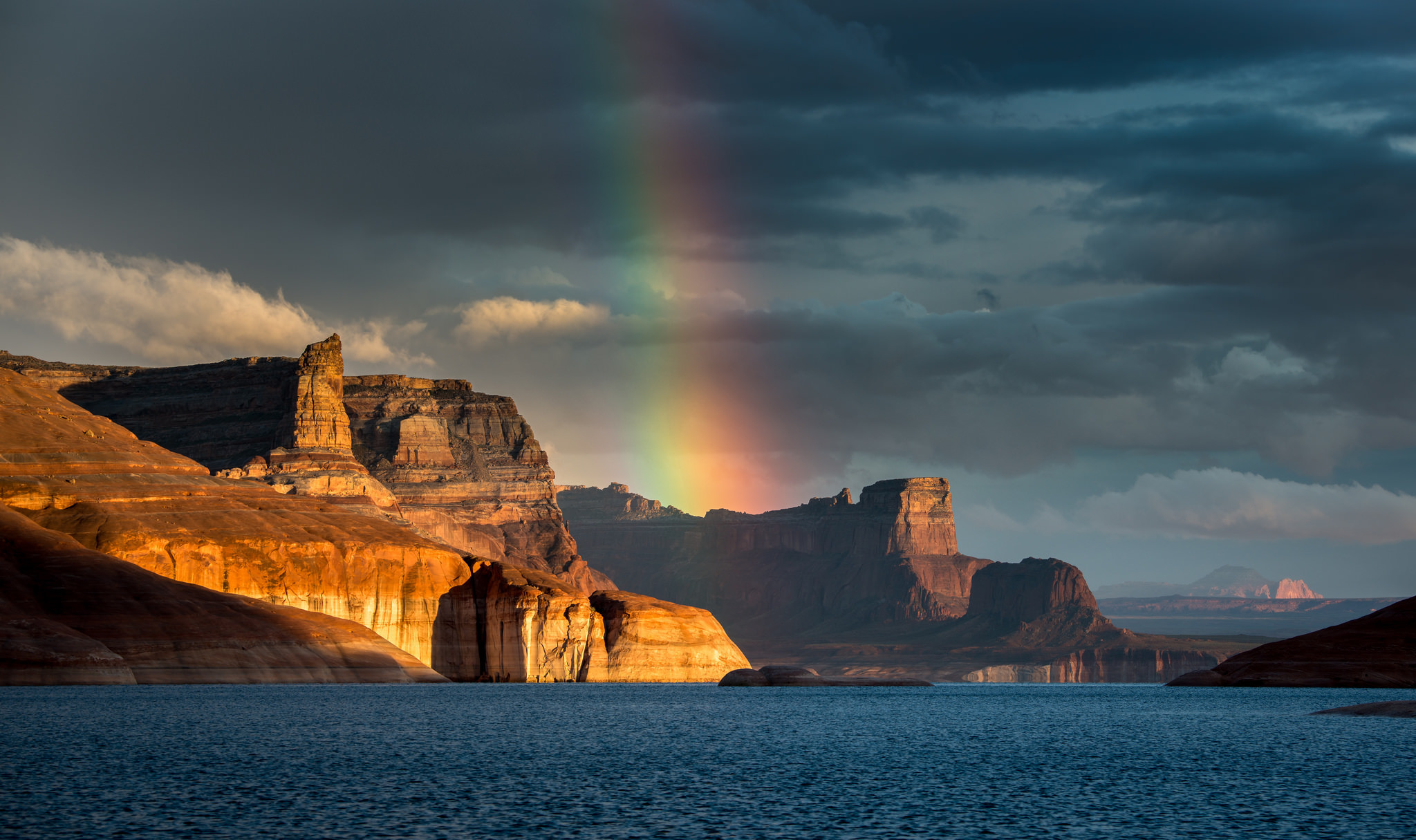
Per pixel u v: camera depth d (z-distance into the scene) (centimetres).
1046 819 8675
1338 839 8050
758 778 10512
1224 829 8369
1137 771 11331
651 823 8300
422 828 8019
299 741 12862
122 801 8762
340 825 8075
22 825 7881
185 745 12112
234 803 8756
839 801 9331
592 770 10900
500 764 11262
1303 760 12275
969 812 8919
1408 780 10700
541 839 7762
